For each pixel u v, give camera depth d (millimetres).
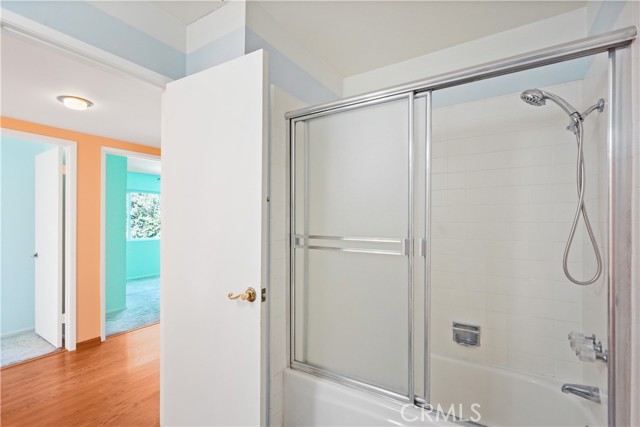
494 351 1944
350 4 1675
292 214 1812
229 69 1473
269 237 1683
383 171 1531
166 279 1725
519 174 1874
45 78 1894
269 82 1734
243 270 1410
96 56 1441
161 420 1764
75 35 1375
